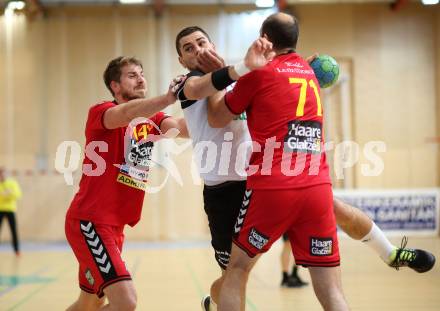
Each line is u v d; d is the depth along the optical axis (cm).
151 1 3098
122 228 709
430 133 3153
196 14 3183
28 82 3127
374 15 3166
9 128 3112
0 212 2300
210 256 2183
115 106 672
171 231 3062
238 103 622
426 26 3162
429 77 3159
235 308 597
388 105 3153
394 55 3166
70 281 1545
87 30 3150
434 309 1073
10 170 3089
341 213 714
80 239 669
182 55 727
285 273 1405
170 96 631
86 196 681
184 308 1136
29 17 3127
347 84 3148
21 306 1176
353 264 1738
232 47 3177
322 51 3150
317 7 3159
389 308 1087
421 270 747
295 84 621
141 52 3162
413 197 2739
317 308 1107
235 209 717
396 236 2731
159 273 1694
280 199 595
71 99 3133
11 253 2419
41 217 3062
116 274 646
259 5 3166
